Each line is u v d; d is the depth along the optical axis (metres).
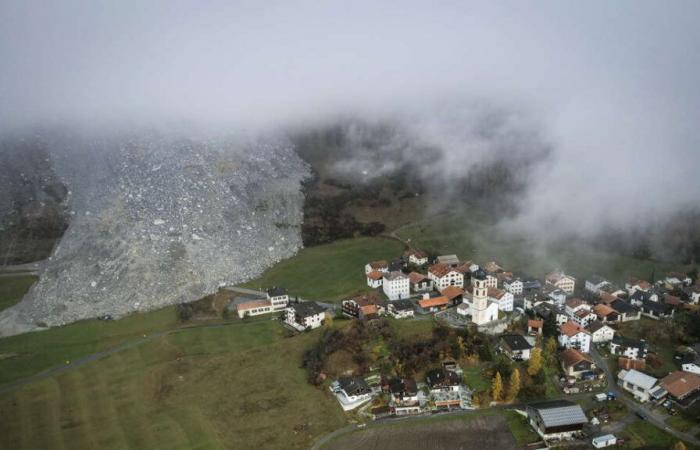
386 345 187.12
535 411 154.00
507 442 150.38
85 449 143.62
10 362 187.62
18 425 153.50
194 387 170.62
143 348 193.88
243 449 145.25
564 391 171.00
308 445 148.00
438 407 162.88
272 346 191.38
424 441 150.38
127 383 173.12
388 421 157.38
